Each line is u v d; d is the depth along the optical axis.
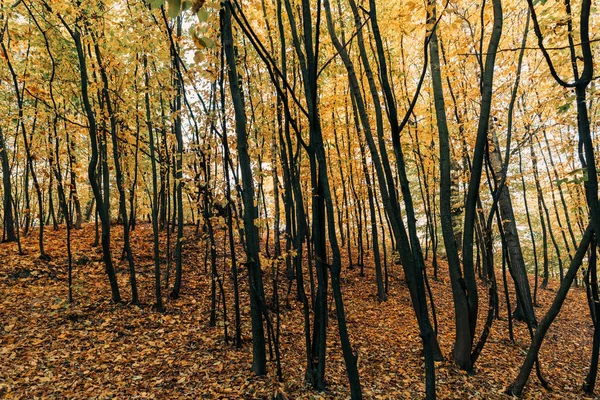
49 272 8.64
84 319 6.61
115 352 5.56
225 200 5.14
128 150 8.37
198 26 1.75
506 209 9.89
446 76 7.74
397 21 5.80
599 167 5.84
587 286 5.97
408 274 5.29
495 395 5.16
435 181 11.61
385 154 3.36
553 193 13.63
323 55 8.42
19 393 4.31
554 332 9.19
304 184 9.85
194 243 11.86
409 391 5.01
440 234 17.66
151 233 12.91
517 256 9.72
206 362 5.39
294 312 8.08
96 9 6.38
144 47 6.26
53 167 7.76
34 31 7.57
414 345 6.97
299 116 7.69
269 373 5.09
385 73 2.90
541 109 7.21
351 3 5.25
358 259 13.91
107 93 7.27
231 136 5.32
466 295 5.85
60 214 17.36
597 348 5.76
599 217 3.21
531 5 2.84
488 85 5.34
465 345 5.80
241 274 10.01
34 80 7.24
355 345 6.72
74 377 4.77
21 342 5.55
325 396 4.48
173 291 8.09
